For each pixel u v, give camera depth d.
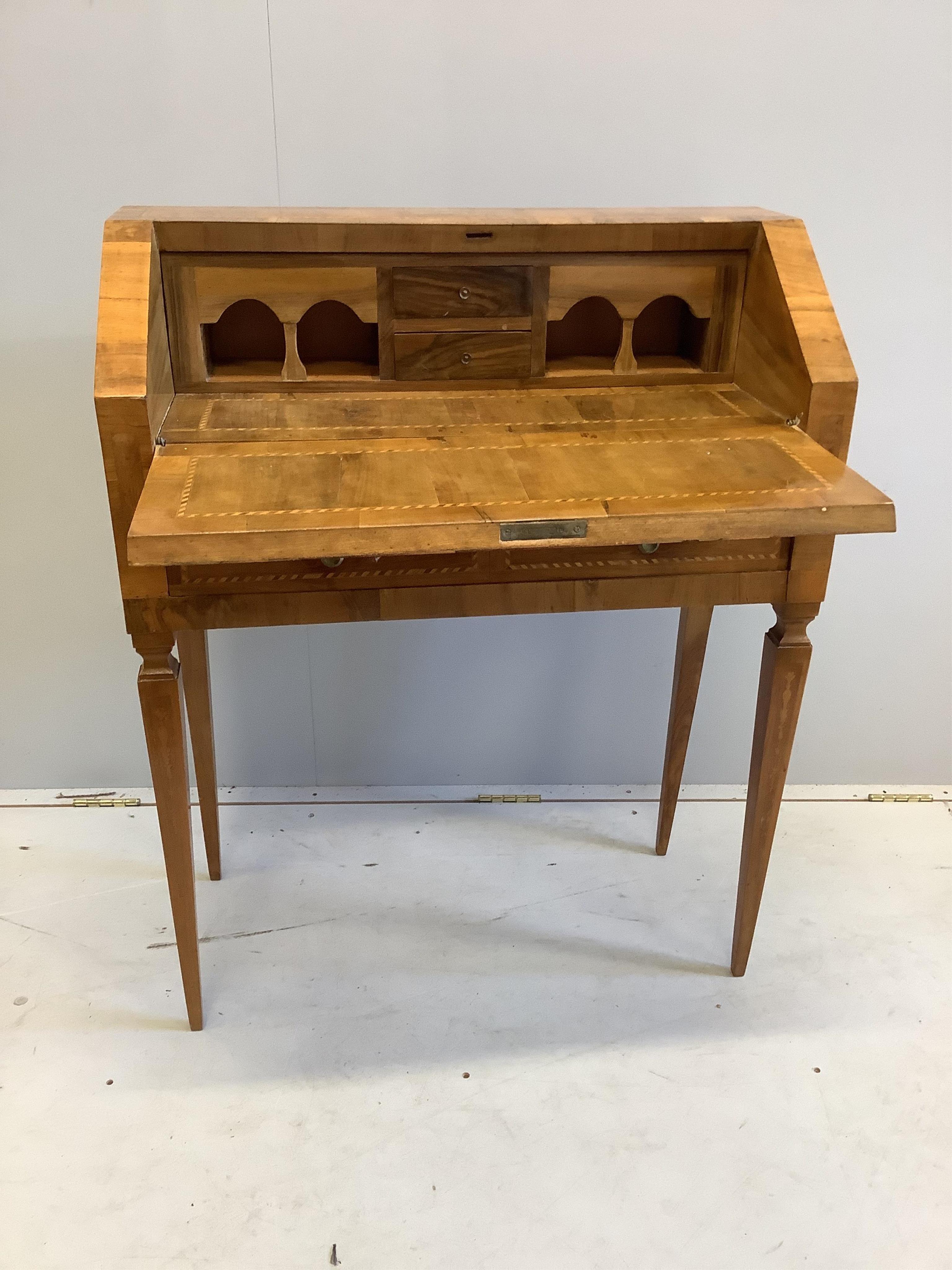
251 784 2.04
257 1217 1.21
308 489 1.12
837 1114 1.36
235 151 1.56
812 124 1.59
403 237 1.34
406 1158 1.29
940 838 1.93
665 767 1.83
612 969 1.60
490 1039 1.47
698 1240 1.19
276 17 1.48
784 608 1.29
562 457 1.22
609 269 1.41
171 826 1.32
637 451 1.25
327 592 1.19
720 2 1.51
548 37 1.52
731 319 1.46
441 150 1.58
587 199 1.63
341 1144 1.31
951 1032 1.49
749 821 1.47
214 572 1.16
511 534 1.06
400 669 1.93
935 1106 1.37
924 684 1.99
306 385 1.42
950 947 1.66
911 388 1.76
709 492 1.13
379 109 1.55
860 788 2.08
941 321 1.72
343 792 2.04
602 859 1.87
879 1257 1.18
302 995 1.54
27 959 1.60
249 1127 1.33
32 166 1.54
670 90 1.56
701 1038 1.48
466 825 1.95
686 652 1.67
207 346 1.43
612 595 1.24
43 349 1.65
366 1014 1.51
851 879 1.81
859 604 1.92
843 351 1.30
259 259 1.34
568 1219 1.21
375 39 1.50
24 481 1.74
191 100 1.52
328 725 1.98
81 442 1.71
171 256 1.32
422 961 1.61
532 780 2.07
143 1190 1.24
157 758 1.28
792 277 1.35
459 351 1.43
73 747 1.97
